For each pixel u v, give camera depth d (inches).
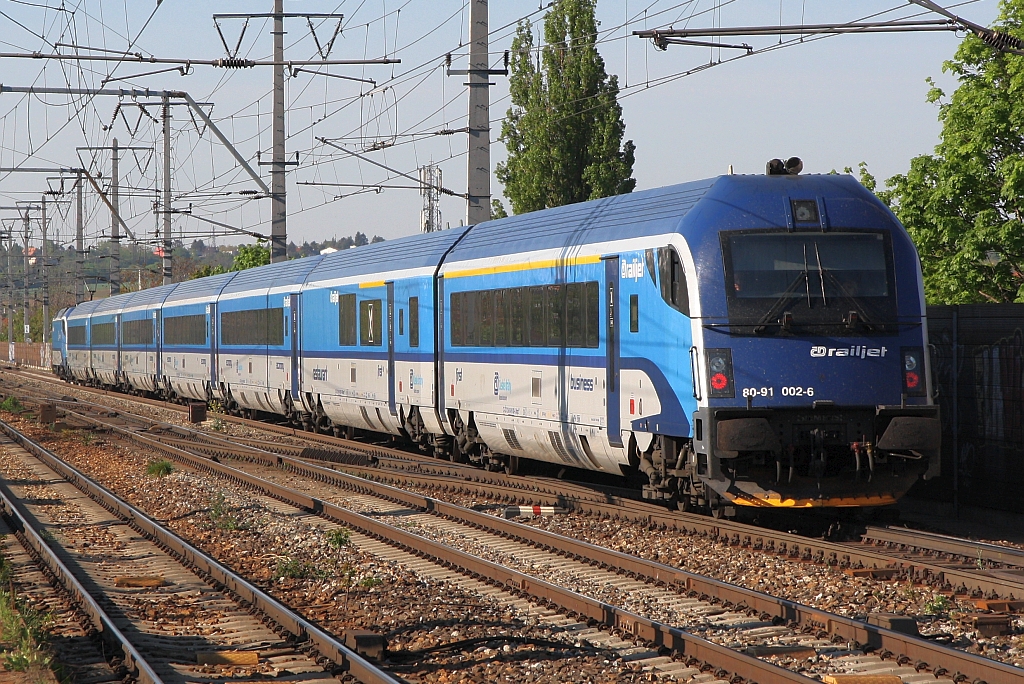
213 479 1046.4
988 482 731.4
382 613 521.7
